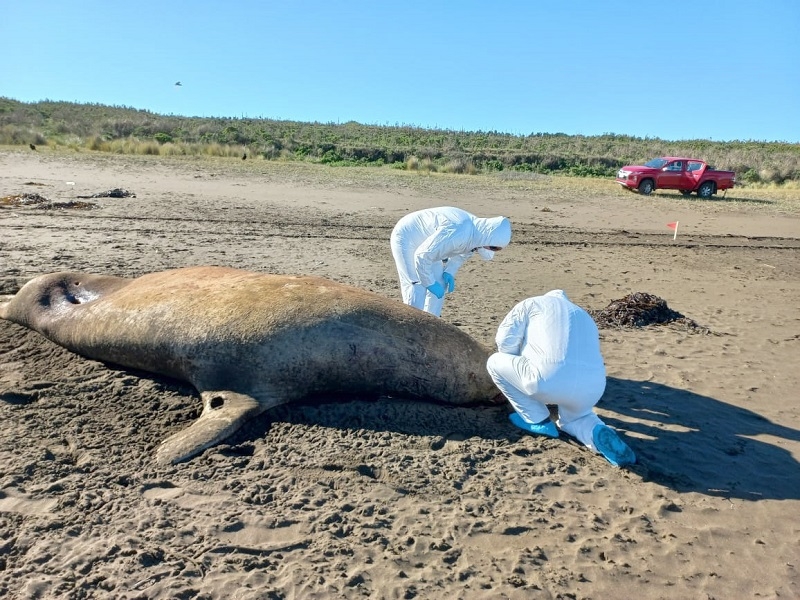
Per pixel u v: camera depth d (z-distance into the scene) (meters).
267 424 5.16
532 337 5.18
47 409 5.23
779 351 8.11
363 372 5.47
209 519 3.92
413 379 5.56
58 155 27.20
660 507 4.37
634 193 28.56
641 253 14.88
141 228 13.45
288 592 3.35
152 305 5.81
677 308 10.02
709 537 4.09
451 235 6.32
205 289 5.86
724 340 8.43
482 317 8.73
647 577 3.67
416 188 24.89
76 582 3.33
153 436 4.95
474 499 4.33
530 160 44.72
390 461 4.70
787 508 4.48
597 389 5.04
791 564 3.87
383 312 5.60
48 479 4.25
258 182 23.47
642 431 5.58
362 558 3.66
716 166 44.00
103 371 5.95
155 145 32.56
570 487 4.55
